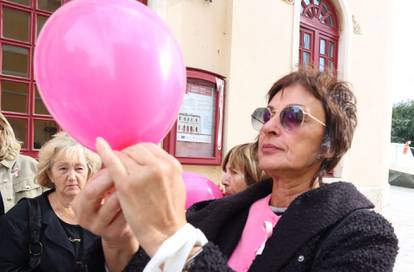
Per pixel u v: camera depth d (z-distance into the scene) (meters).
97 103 0.95
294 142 1.31
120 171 0.82
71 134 1.03
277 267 1.17
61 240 2.11
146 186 0.82
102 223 1.04
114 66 0.95
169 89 1.03
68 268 2.07
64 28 0.98
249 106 5.68
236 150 2.55
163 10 4.82
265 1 5.89
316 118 1.32
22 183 3.09
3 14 4.02
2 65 4.04
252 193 1.50
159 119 1.03
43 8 4.28
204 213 1.55
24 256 2.07
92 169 2.31
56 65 0.97
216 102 5.19
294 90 1.38
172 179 0.85
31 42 4.18
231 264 1.33
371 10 8.19
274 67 6.05
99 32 0.96
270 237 1.26
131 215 0.83
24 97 4.18
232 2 5.47
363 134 8.20
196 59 5.20
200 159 5.02
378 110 8.49
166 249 0.82
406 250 6.24
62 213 2.23
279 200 1.43
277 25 6.09
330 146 1.33
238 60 5.55
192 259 0.86
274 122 1.36
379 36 8.38
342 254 1.10
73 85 0.95
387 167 8.95
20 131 4.16
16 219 2.12
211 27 5.34
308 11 7.15
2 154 2.98
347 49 7.65
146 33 1.00
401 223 8.10
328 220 1.18
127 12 1.01
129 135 1.00
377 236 1.12
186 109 4.90
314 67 1.46
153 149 0.88
